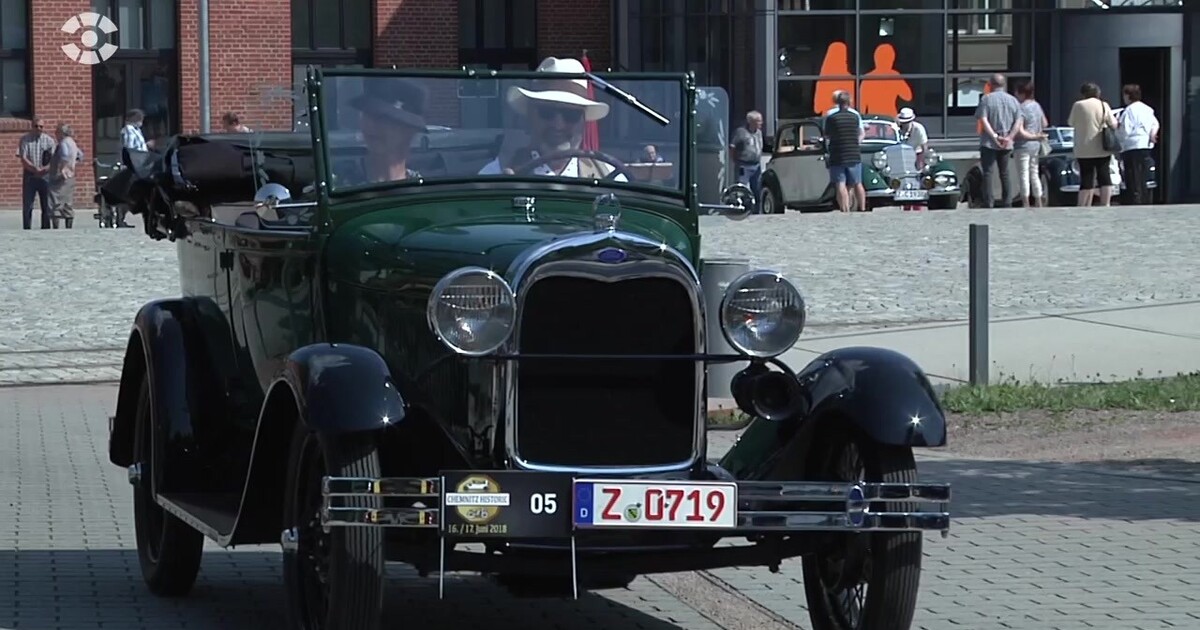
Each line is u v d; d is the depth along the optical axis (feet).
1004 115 131.03
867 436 27.25
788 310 27.07
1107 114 131.13
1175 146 172.55
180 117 173.99
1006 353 64.34
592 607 33.55
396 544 26.91
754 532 27.02
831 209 134.41
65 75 169.89
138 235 116.26
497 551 28.27
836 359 28.14
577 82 31.40
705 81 176.65
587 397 26.86
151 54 173.99
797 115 171.53
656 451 27.17
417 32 182.50
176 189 36.32
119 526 40.68
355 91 30.76
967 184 139.74
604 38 187.11
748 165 140.56
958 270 88.02
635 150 31.50
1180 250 94.07
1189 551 36.99
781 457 27.89
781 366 28.40
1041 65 176.04
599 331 26.76
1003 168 131.75
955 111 174.91
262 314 32.65
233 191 36.55
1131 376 60.23
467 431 27.43
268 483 29.19
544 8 185.26
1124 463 47.73
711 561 27.50
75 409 58.65
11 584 34.81
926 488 26.32
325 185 30.42
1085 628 30.66
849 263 91.09
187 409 33.32
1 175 168.86
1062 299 76.33
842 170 130.41
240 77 175.22
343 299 29.76
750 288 26.99
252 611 32.94
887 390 27.07
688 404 27.25
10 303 81.66
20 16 169.89
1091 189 132.57
